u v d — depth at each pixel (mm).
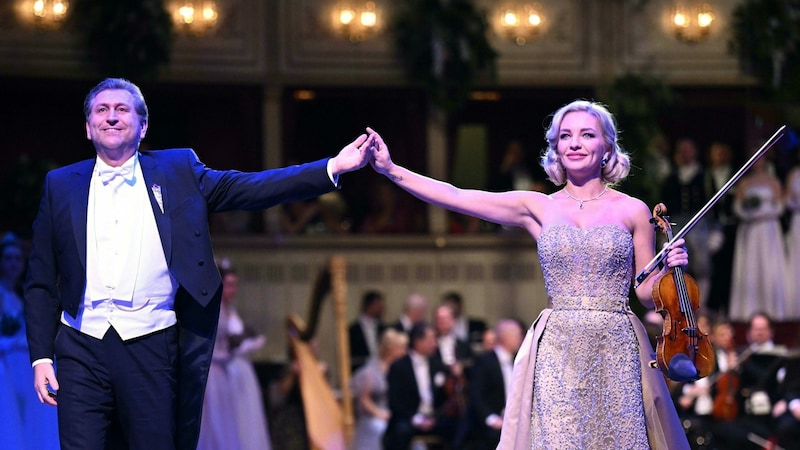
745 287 23234
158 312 7254
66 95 24172
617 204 7922
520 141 25875
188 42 24062
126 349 7145
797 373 17047
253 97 24719
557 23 25172
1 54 22750
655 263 7535
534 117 25891
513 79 25016
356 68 24688
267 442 16344
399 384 17156
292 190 7473
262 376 18672
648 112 23828
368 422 17297
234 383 16156
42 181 21922
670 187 23375
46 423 12531
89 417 7090
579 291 7711
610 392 7555
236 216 24047
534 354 7699
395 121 25562
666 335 7316
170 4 23891
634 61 25234
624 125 23750
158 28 22734
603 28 25203
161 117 24781
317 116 25484
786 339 20969
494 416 16641
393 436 16953
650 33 25312
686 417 17219
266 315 23641
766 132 24891
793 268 23219
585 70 25156
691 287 7484
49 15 22844
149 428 7117
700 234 23141
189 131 24859
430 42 23922
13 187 21859
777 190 23375
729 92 25562
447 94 24156
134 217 7266
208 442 15469
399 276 24391
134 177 7344
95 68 23109
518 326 17094
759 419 17016
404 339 17672
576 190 8031
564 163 7953
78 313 7191
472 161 25750
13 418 12094
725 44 25281
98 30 22766
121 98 7281
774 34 24469
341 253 24141
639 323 7754
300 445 17344
